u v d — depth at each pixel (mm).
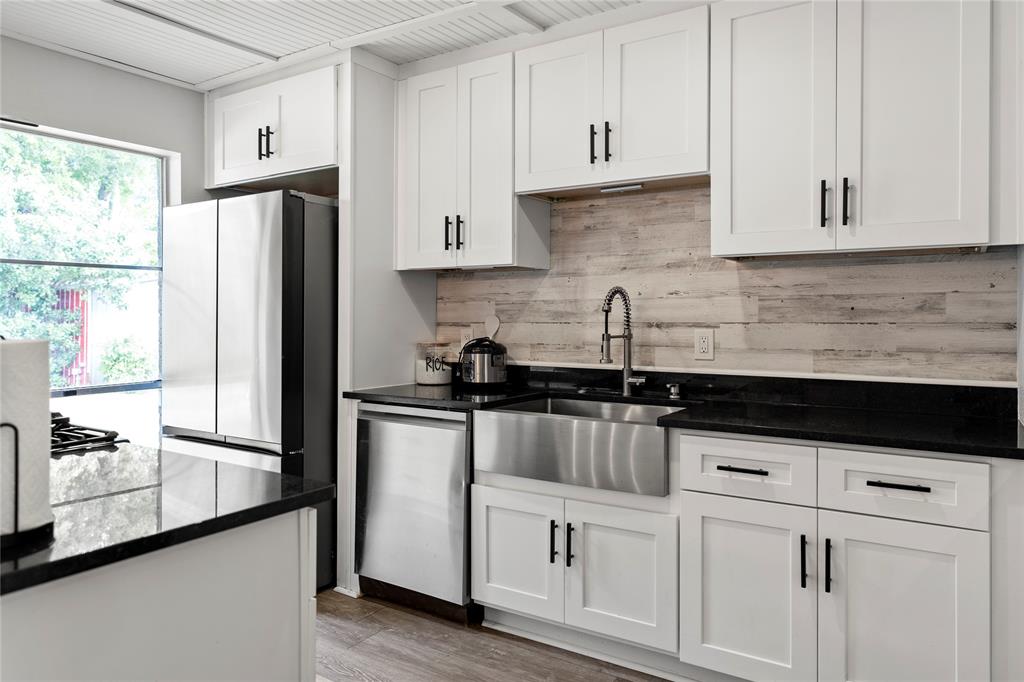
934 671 1877
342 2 2609
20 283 3070
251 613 1322
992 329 2316
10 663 988
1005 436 1908
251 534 1319
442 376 3340
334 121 3113
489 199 3002
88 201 3311
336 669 2416
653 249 2973
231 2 2613
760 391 2703
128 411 3447
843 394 2539
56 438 1897
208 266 3186
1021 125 1980
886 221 2156
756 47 2369
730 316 2801
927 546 1875
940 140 2076
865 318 2529
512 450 2582
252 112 3416
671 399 2740
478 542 2701
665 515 2285
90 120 3191
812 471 2027
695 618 2223
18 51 2957
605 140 2670
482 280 3457
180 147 3541
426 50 3113
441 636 2684
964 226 2045
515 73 2920
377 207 3205
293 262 2982
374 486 2990
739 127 2402
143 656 1147
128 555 1082
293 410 2979
